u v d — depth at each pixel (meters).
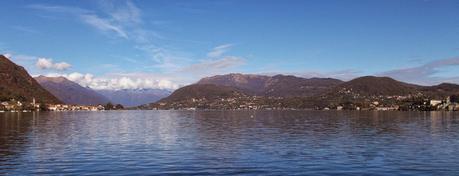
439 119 180.38
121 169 45.69
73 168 46.16
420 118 193.38
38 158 53.28
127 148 64.25
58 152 59.22
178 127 123.88
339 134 91.69
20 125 131.00
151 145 68.88
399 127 119.00
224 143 72.06
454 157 53.88
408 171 44.28
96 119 194.88
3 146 67.00
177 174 43.12
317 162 49.75
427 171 44.28
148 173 43.62
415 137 83.31
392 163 49.12
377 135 88.62
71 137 84.44
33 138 82.00
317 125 131.12
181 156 55.22
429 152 58.75
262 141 75.25
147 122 161.50
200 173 43.59
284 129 110.94
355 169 45.31
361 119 182.50
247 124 141.12
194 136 87.81
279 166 47.22
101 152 59.34
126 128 117.94
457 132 98.12
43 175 42.31
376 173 43.28
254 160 51.47
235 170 45.06
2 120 169.62
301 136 86.12
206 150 61.75
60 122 154.88
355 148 63.56
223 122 159.12
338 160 51.19
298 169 45.38
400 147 65.00
